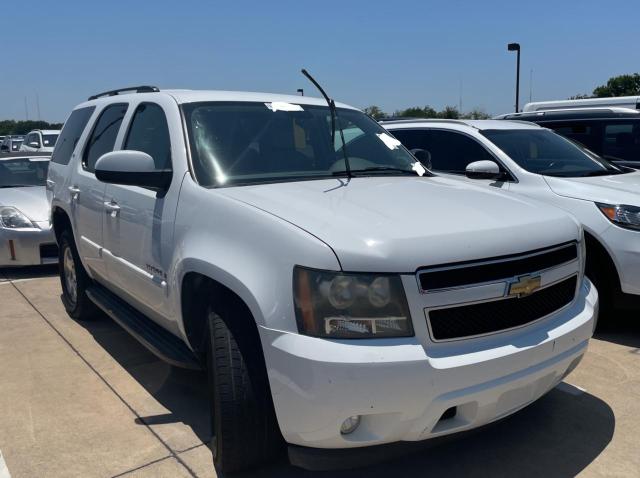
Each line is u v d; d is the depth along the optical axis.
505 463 3.32
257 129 3.98
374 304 2.62
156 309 3.89
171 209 3.59
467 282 2.76
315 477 3.17
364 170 4.10
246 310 3.03
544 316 3.07
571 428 3.68
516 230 3.00
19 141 24.34
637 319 5.70
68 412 3.94
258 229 2.93
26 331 5.54
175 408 3.99
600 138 8.32
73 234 5.35
